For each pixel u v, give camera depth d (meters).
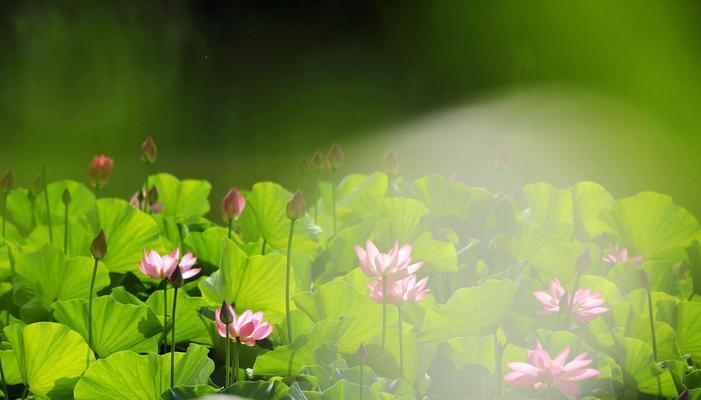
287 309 10.40
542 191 11.62
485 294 10.05
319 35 49.97
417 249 10.81
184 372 10.07
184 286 10.88
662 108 39.88
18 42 47.56
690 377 10.19
